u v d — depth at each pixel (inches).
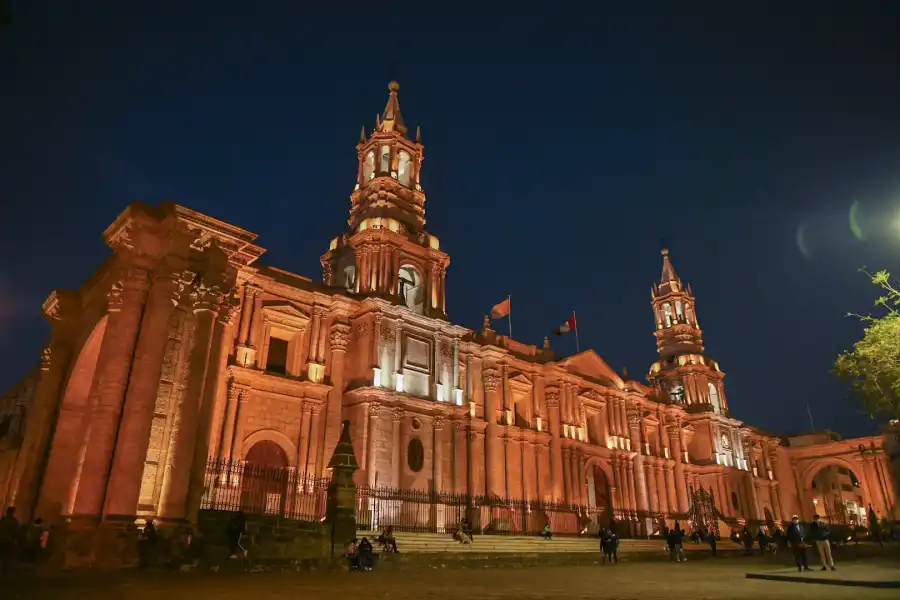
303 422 1457.9
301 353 1535.4
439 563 1057.5
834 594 563.8
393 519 1466.5
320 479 1322.6
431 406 1672.0
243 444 1347.2
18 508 1092.5
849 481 3656.5
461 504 1649.9
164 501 840.3
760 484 2925.7
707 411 2755.9
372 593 560.4
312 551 900.0
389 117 2076.8
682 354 2928.2
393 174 1977.1
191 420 882.8
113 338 881.5
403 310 1675.7
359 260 1781.5
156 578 656.4
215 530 839.1
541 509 1800.0
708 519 2464.3
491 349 1929.1
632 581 757.9
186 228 954.1
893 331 799.1
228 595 515.2
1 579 595.8
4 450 1643.7
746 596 551.8
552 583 719.7
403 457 1566.2
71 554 741.3
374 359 1585.9
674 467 2532.0
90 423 848.9
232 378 1358.3
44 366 1251.2
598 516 2089.1
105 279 1116.5
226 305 991.0
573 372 2229.3
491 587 651.5
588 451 2151.8
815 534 881.5
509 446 1920.5
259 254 1039.0
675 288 3073.3
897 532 2202.3
